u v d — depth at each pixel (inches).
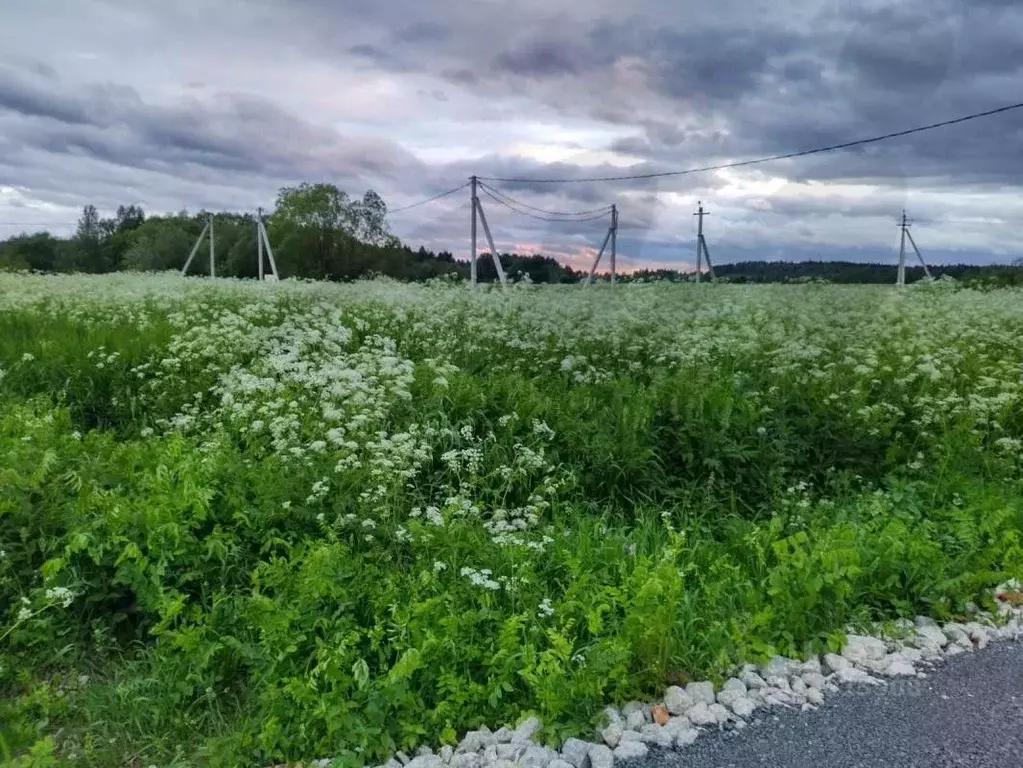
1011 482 303.3
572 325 505.0
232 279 984.3
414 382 343.6
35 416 307.4
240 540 218.1
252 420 302.7
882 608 211.5
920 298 657.6
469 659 171.2
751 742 149.8
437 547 219.1
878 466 315.9
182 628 179.5
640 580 192.5
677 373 383.2
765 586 206.7
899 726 154.5
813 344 463.5
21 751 151.7
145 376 374.6
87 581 198.4
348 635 173.8
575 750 147.9
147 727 165.9
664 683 171.8
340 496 241.1
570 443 302.2
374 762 149.6
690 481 294.4
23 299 608.4
